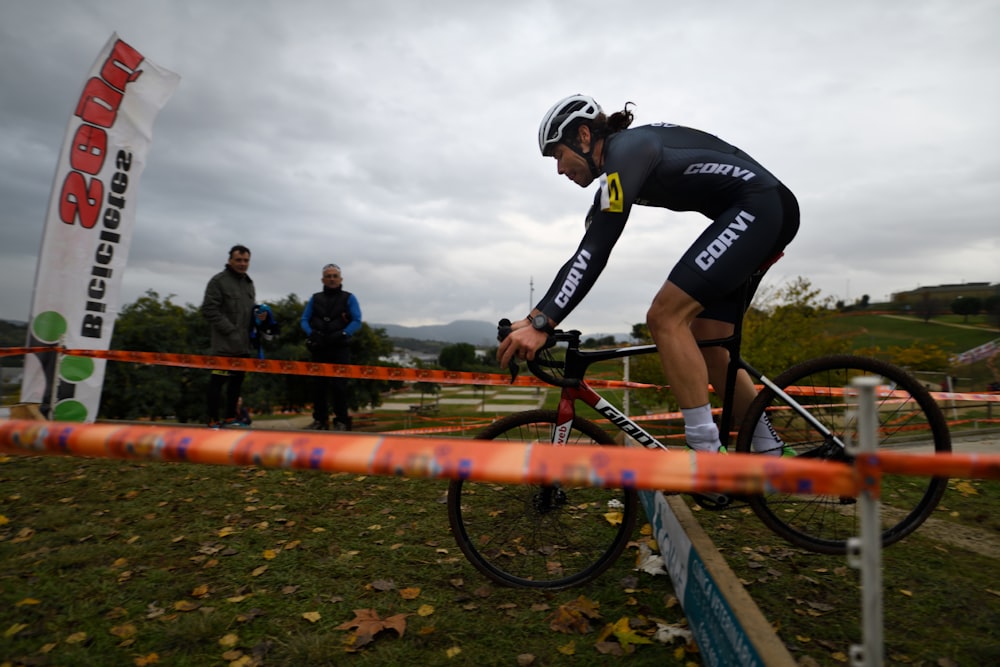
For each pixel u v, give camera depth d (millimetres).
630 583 2154
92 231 5457
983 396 4727
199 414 16500
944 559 2334
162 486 3549
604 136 2227
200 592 2102
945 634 1772
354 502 3209
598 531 2633
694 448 2006
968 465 857
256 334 5613
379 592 2119
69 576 2250
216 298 5320
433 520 2873
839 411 2178
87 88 5406
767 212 2008
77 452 1125
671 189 2123
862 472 892
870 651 882
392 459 1053
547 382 2107
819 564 2260
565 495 2332
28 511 3086
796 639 1725
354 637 1796
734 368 2189
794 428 2330
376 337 23109
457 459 1042
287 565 2357
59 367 5230
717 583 1486
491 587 2156
